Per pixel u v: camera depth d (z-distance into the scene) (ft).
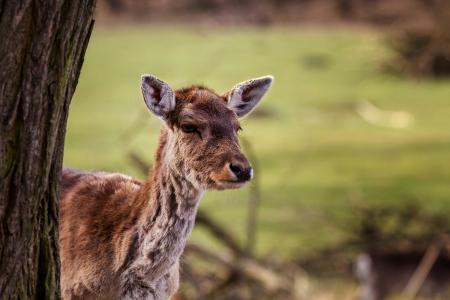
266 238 80.07
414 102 151.02
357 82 164.35
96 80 162.81
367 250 68.85
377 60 176.35
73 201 33.68
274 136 126.00
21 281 25.39
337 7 231.91
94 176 34.94
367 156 114.73
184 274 54.49
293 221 85.25
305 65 176.24
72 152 109.50
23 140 24.31
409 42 172.45
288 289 61.31
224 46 195.83
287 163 109.70
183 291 54.65
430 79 169.17
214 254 59.16
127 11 245.65
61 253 32.73
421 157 115.03
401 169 108.17
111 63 179.22
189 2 245.65
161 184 31.37
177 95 32.19
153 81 31.60
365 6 229.45
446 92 159.02
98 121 128.98
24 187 24.67
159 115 31.81
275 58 182.91
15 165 24.36
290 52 190.39
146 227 31.22
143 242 31.17
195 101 31.76
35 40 23.95
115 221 32.04
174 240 31.35
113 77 164.96
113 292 31.73
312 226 83.61
